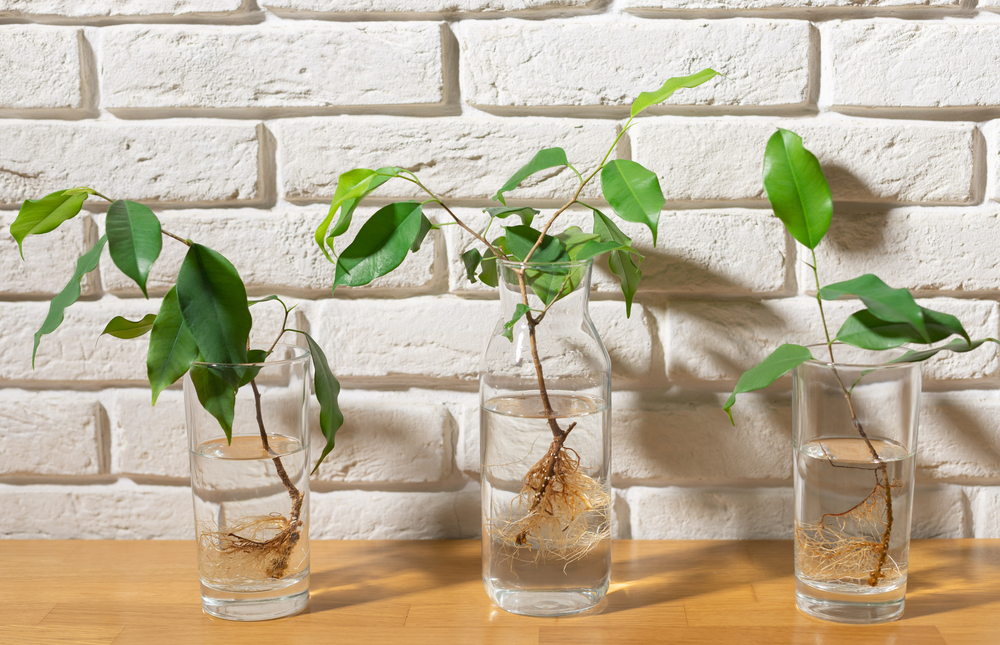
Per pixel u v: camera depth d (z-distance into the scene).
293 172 0.98
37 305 0.99
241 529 0.90
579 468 0.90
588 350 0.90
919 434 0.99
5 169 0.98
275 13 0.97
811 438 0.89
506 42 0.96
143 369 1.00
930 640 0.88
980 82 0.95
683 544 1.00
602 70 0.96
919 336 0.87
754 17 0.96
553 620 0.91
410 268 0.98
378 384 1.00
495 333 0.91
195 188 0.98
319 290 0.99
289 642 0.88
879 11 0.96
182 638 0.89
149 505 1.01
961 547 0.98
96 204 0.99
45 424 1.00
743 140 0.96
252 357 0.91
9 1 0.97
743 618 0.90
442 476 1.00
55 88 0.98
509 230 0.91
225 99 0.97
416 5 0.96
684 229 0.97
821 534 0.90
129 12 0.97
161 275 0.99
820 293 0.88
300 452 0.91
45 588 0.95
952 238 0.97
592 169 0.97
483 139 0.97
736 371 0.98
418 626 0.90
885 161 0.96
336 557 0.99
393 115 0.98
